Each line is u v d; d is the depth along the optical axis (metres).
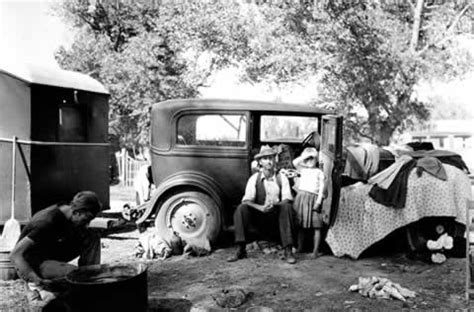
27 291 3.85
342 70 13.80
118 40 19.84
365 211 5.20
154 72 16.95
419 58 13.30
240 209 5.21
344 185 5.77
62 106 5.73
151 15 18.89
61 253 3.78
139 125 17.42
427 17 15.16
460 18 14.93
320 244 5.66
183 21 16.34
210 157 5.85
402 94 14.32
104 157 6.61
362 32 13.35
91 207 3.62
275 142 6.20
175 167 5.91
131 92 16.83
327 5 13.49
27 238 3.52
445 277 4.46
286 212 5.13
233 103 5.89
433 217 5.12
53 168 5.50
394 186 5.10
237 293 3.86
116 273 3.36
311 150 5.27
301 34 14.14
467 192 5.07
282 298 3.96
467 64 14.39
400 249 5.56
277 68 14.80
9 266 4.39
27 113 5.18
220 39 16.44
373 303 3.81
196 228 5.67
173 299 3.76
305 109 6.02
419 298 3.91
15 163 5.16
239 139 5.88
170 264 5.16
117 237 6.69
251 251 5.53
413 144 6.55
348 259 5.18
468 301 3.81
